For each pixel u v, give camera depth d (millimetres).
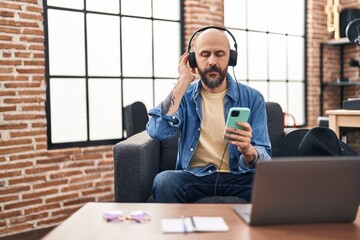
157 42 4191
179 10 4293
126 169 1869
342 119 3012
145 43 4105
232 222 1084
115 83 3918
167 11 4234
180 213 1167
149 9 4109
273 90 5305
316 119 5578
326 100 5660
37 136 3227
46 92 3406
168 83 4309
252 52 5062
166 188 1772
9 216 3066
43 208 3266
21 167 3131
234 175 1877
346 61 5664
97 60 3787
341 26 5219
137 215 1104
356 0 5309
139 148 1859
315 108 5566
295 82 5527
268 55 5230
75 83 3641
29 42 3162
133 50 4027
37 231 3176
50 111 3447
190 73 1897
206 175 1866
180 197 1777
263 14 5152
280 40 5344
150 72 4164
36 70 3213
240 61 4945
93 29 3742
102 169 3648
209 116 1940
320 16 5559
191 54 1901
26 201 3162
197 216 1136
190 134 1948
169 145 2346
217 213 1168
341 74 5707
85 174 3533
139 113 3254
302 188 1021
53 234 988
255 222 1047
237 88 1984
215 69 1848
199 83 2000
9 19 3035
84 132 3719
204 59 1857
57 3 3479
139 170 1856
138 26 4047
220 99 1960
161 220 1088
